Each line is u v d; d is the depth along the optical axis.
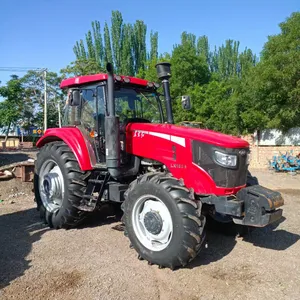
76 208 5.31
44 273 3.87
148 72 23.97
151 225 4.07
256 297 3.34
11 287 3.55
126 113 5.40
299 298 3.33
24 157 16.50
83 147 5.30
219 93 20.98
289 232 5.35
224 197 4.04
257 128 16.77
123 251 4.52
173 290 3.47
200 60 24.02
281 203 3.96
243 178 4.35
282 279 3.72
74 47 39.31
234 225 4.97
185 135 4.32
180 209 3.77
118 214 6.35
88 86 5.50
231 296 3.36
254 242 4.88
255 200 3.90
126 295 3.38
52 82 41.97
